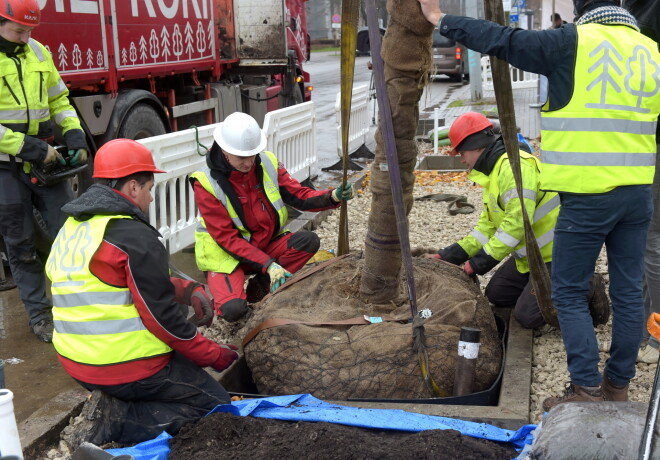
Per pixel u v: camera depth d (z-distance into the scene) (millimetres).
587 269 3154
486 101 18453
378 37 3367
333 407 3320
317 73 32406
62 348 3127
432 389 3553
